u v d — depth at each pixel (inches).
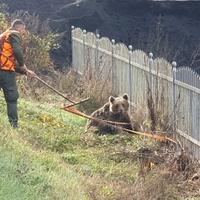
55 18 1867.6
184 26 1946.4
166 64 831.7
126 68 1024.9
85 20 1884.8
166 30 1916.8
